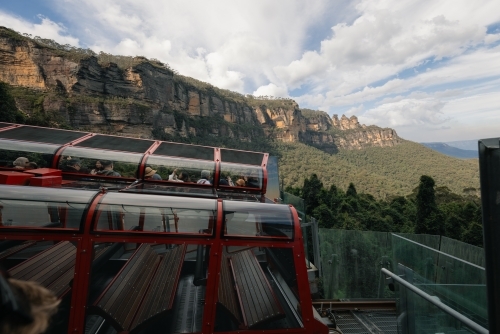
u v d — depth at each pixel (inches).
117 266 195.9
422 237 427.8
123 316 165.5
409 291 135.5
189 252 203.3
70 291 159.9
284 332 179.5
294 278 184.9
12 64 3346.5
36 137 293.4
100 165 282.4
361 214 1658.5
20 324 52.3
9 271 154.5
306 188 1989.4
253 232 180.9
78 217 162.7
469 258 386.0
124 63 4603.8
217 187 292.4
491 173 73.4
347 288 340.8
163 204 174.1
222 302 174.9
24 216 158.1
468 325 97.3
